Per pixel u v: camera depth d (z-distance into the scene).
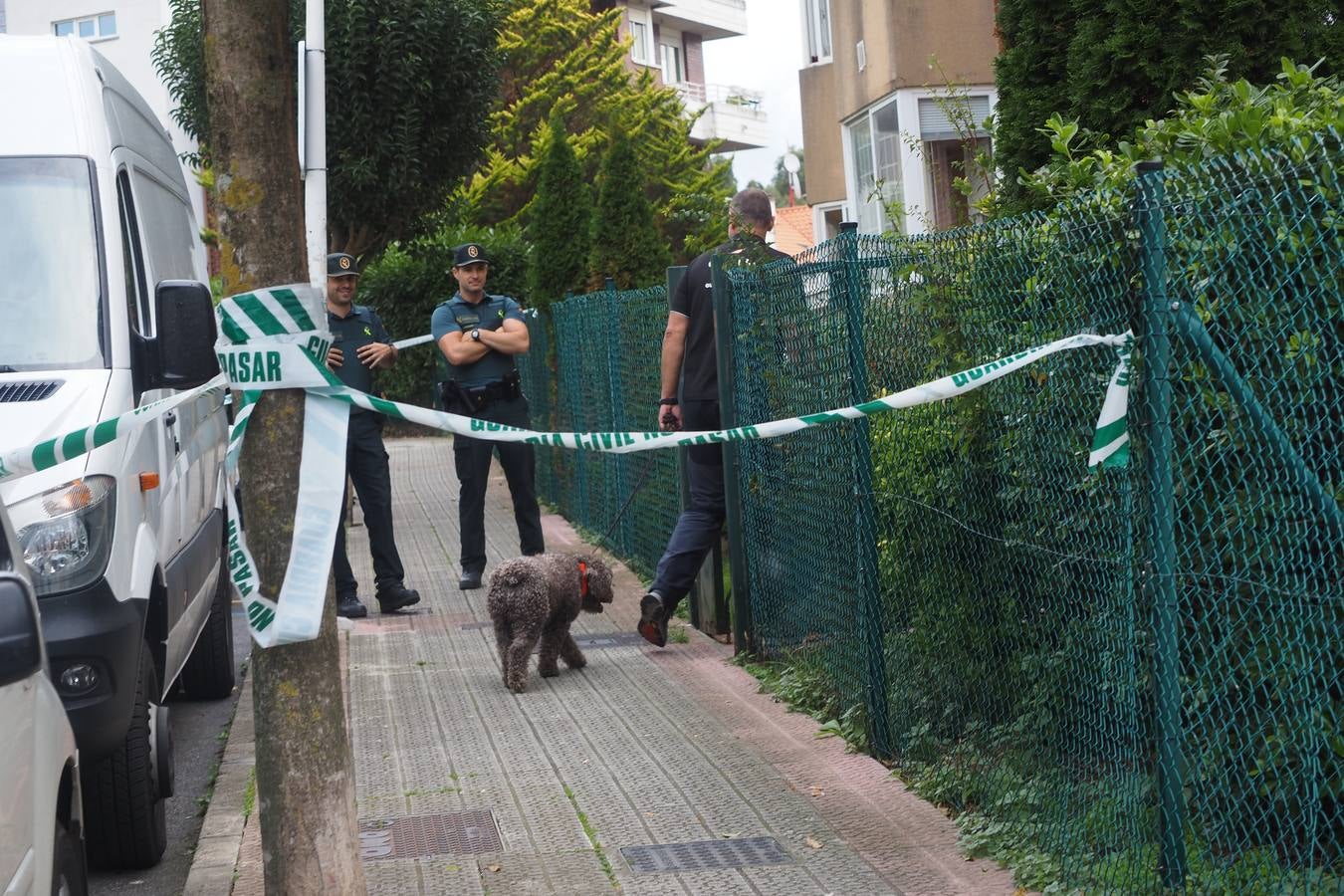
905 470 5.73
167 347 5.89
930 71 15.71
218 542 8.21
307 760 3.93
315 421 3.88
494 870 5.02
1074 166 4.72
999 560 5.02
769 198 7.94
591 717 6.96
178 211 8.36
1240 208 3.74
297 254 3.91
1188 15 5.87
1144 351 3.89
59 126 6.22
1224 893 3.91
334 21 15.94
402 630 9.19
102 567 5.24
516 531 13.48
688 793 5.75
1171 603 3.90
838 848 5.06
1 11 37.88
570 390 13.66
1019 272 4.67
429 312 27.34
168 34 16.97
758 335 7.37
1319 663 3.76
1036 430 4.63
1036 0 6.30
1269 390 3.78
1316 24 5.97
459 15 16.53
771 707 6.96
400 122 16.38
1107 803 4.29
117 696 5.23
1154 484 3.89
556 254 15.00
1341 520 3.64
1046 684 4.72
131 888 5.60
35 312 5.82
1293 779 3.88
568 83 37.78
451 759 6.39
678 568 8.13
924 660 5.78
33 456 3.81
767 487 7.50
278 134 3.88
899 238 5.63
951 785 5.43
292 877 3.92
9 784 3.22
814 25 21.75
